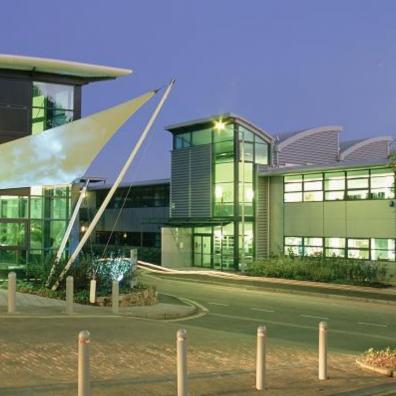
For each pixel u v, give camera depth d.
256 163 39.56
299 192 37.19
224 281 31.52
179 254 41.31
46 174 21.44
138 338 12.14
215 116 39.25
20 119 24.22
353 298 24.86
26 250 24.80
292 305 23.02
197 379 8.52
